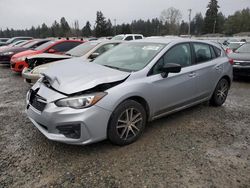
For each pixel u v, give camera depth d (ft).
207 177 9.28
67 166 9.80
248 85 26.27
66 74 11.28
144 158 10.47
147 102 11.93
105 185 8.74
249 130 13.65
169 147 11.46
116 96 10.50
